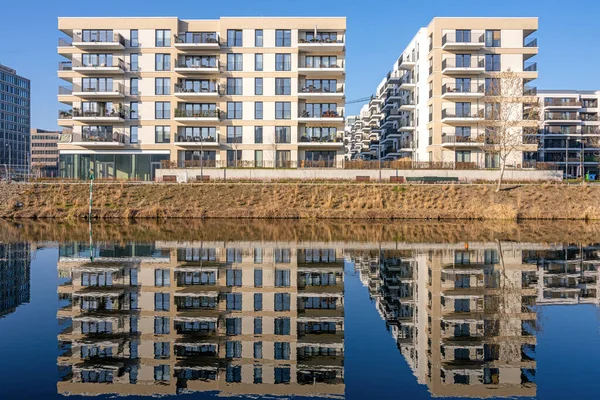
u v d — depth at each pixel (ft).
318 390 29.63
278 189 152.05
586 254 77.25
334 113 191.42
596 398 28.50
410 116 226.99
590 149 295.28
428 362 33.99
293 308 47.32
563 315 44.73
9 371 32.27
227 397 28.63
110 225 116.78
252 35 189.88
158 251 79.05
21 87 492.13
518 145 171.01
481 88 188.96
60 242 88.74
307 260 72.13
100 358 34.58
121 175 190.60
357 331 40.81
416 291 53.98
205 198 146.30
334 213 132.87
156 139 190.29
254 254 76.74
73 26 188.34
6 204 138.21
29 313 44.93
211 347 36.86
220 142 189.98
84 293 52.08
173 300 49.49
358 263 69.92
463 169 173.99
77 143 184.14
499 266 67.72
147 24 189.57
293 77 189.98
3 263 68.49
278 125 190.29
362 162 176.04
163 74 189.57
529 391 29.45
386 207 141.59
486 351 36.14
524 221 127.95
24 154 495.82
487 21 189.98
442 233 104.01
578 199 145.69
